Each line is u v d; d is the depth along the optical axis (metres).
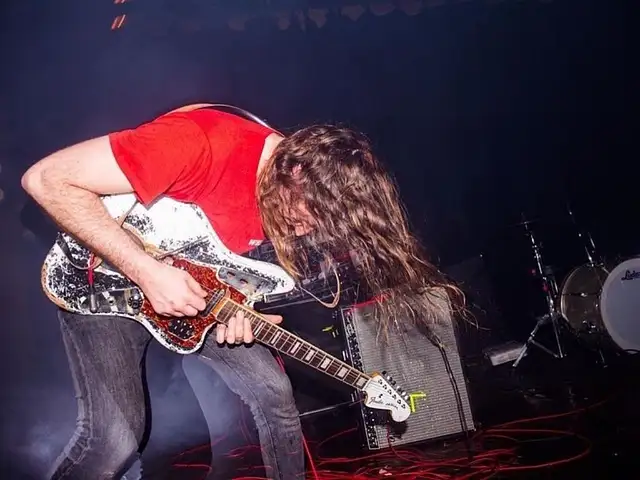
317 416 4.28
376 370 3.37
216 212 2.13
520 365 5.09
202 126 2.02
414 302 3.17
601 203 6.64
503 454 3.16
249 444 3.86
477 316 5.15
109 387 2.08
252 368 2.31
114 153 1.85
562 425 3.49
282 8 6.18
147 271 2.00
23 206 5.07
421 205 6.66
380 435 3.43
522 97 6.83
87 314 2.09
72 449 2.07
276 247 2.11
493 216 6.67
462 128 6.84
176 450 3.86
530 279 5.70
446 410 3.45
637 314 4.51
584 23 6.70
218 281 2.19
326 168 1.95
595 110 6.74
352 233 2.01
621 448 3.01
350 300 3.36
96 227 1.91
